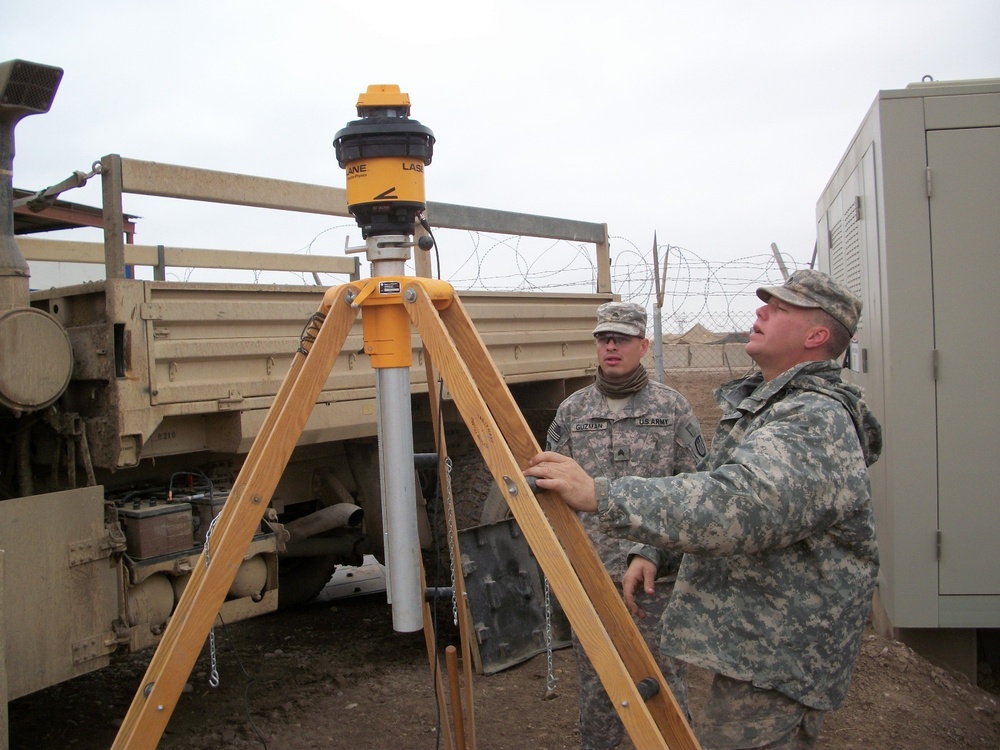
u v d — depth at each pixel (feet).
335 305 6.38
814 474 5.95
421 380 13.78
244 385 11.22
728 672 6.31
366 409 13.03
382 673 13.91
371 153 6.37
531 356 16.20
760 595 6.36
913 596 13.06
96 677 13.92
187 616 6.07
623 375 10.11
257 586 11.71
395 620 6.50
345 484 15.17
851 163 16.40
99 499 9.78
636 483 5.96
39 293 10.82
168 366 10.44
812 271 6.79
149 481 11.94
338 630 16.26
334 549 15.29
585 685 9.32
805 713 6.41
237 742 11.41
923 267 12.94
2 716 8.57
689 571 6.73
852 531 6.27
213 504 11.25
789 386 6.63
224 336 11.05
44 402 9.57
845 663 6.35
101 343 9.91
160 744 11.39
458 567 7.49
